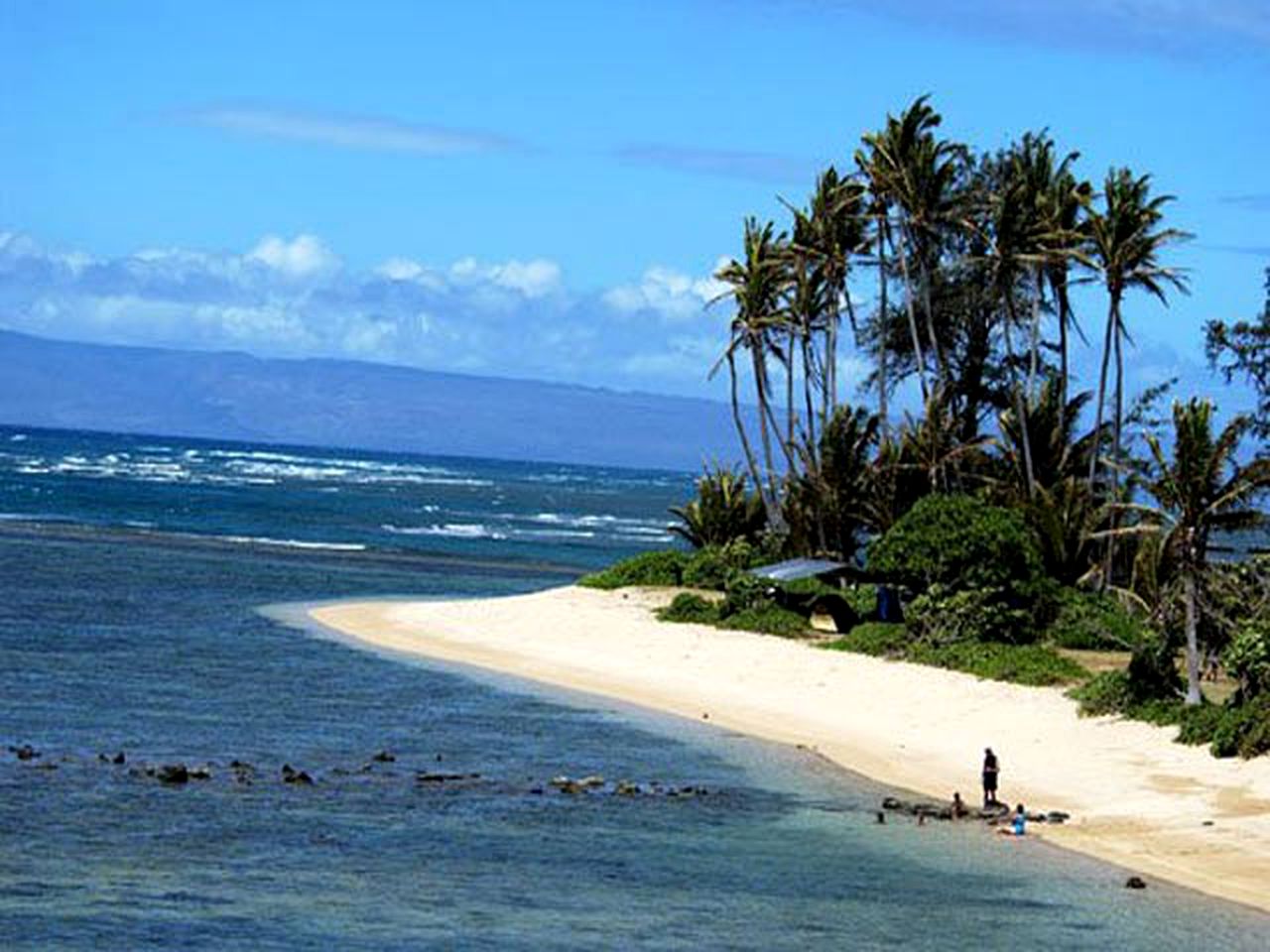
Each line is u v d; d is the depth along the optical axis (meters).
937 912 32.25
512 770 45.53
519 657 69.50
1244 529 50.69
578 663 67.94
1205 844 38.25
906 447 85.00
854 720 55.31
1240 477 50.25
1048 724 52.16
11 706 50.50
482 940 29.06
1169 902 33.44
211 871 32.91
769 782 45.28
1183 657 57.03
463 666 66.94
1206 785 43.81
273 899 31.05
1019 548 69.94
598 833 38.28
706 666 66.38
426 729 51.56
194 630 73.94
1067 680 58.09
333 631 76.75
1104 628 66.38
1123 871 36.06
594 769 46.28
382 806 39.97
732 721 55.44
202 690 56.66
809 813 41.38
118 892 30.94
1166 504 51.12
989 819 40.75
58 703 51.78
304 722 51.56
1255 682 48.53
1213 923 31.98
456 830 37.84
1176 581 53.78
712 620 77.31
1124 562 78.62
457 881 33.25
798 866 35.81
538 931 29.81
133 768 42.47
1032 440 86.56
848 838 38.75
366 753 46.97
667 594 87.25
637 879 34.12
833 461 85.56
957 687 58.66
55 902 29.91
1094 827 40.09
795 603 77.56
